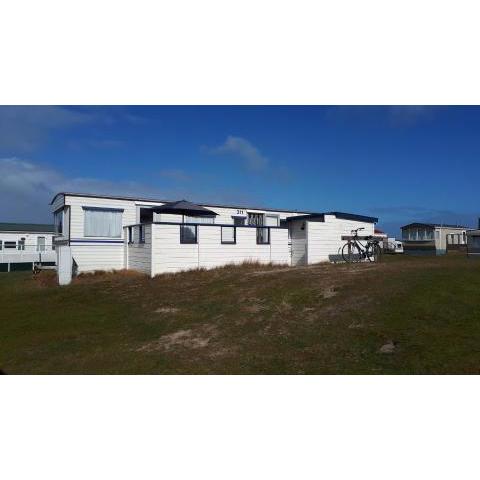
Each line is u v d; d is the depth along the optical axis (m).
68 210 16.25
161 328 8.08
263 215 20.92
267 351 6.24
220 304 9.20
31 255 27.78
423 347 5.55
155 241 14.35
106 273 15.87
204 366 5.93
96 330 8.48
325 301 8.20
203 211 17.30
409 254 29.34
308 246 16.92
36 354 7.23
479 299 6.95
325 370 5.37
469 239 18.73
